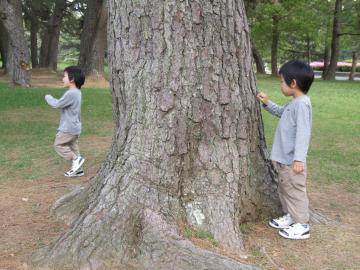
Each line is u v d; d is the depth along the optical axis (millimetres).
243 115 3891
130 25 3721
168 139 3650
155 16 3633
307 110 3775
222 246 3529
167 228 3441
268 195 4164
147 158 3660
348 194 5828
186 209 3668
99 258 3369
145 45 3688
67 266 3389
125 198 3605
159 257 3273
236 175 3838
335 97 19297
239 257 3461
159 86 3652
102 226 3506
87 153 7812
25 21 39000
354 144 9188
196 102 3676
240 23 3859
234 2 3812
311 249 3779
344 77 47281
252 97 4008
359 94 20969
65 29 39656
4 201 5090
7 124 10672
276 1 33562
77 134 6340
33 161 7324
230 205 3740
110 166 3893
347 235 4078
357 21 34625
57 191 5387
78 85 6277
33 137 9258
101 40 22406
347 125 11617
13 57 19578
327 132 10531
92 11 22297
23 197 5199
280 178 3965
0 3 19172
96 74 22375
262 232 3980
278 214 4172
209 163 3740
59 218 4336
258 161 4121
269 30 35656
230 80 3791
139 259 3311
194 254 3227
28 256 3637
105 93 17922
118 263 3330
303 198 3912
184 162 3697
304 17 34719
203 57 3672
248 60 3967
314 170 7008
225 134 3789
